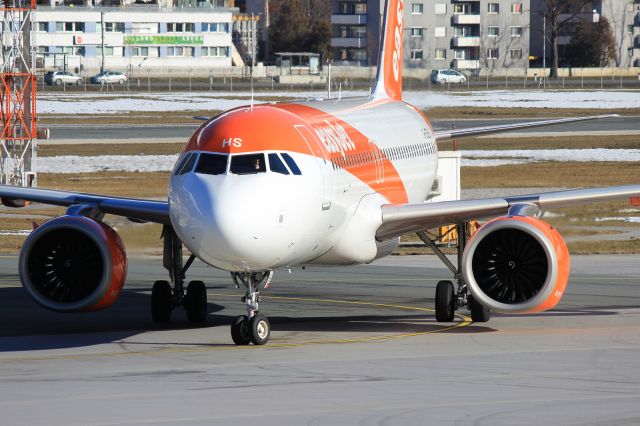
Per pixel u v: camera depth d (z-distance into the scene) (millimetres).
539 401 41438
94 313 71125
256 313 56750
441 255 67375
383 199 67625
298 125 59156
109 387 44969
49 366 50750
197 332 62406
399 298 77750
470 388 44156
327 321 66750
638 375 47000
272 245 52156
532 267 58156
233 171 53188
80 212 61594
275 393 43281
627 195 61906
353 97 86000
